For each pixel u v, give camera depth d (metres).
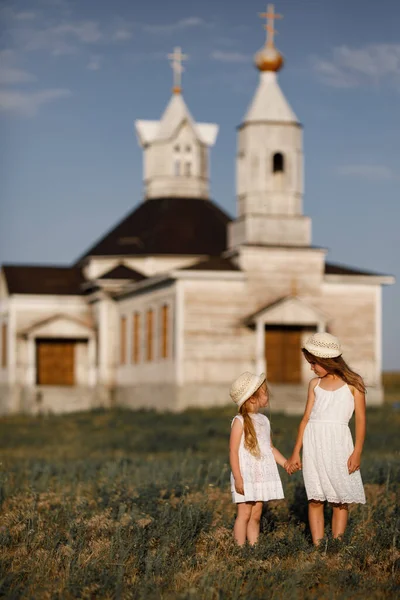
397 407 44.84
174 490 16.12
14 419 48.72
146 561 10.74
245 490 11.42
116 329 58.62
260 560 10.82
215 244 61.12
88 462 22.58
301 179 49.12
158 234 61.44
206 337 48.03
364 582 10.19
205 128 66.56
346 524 12.10
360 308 49.53
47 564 10.92
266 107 48.78
